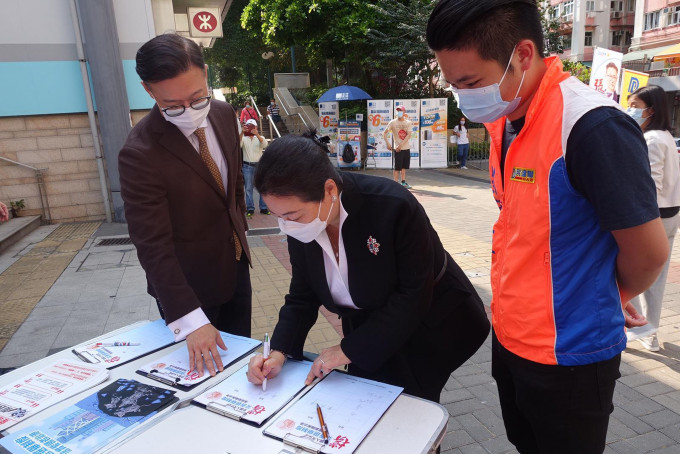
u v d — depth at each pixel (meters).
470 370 3.05
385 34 14.33
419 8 13.85
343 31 13.90
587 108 1.10
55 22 6.68
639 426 2.42
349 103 15.87
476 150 15.26
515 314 1.33
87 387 1.46
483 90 1.19
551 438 1.37
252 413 1.30
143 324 1.95
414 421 1.25
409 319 1.41
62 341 3.39
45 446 1.19
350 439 1.17
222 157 2.08
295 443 1.16
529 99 1.25
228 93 29.62
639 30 25.78
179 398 1.40
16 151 6.91
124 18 6.95
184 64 1.61
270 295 4.25
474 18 1.10
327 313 3.81
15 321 3.74
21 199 7.08
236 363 1.61
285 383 1.46
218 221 2.04
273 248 5.80
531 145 1.23
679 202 2.82
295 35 15.42
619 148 1.05
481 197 9.23
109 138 6.95
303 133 1.37
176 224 1.93
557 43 16.03
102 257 5.48
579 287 1.21
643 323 1.39
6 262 5.34
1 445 1.19
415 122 13.16
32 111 6.82
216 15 8.27
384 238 1.36
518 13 1.12
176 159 1.85
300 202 1.24
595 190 1.07
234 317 2.33
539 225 1.23
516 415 1.62
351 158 13.22
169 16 7.54
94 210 7.42
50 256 5.55
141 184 1.75
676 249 5.36
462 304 1.69
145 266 1.72
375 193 1.37
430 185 10.84
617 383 2.80
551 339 1.26
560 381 1.28
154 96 1.69
